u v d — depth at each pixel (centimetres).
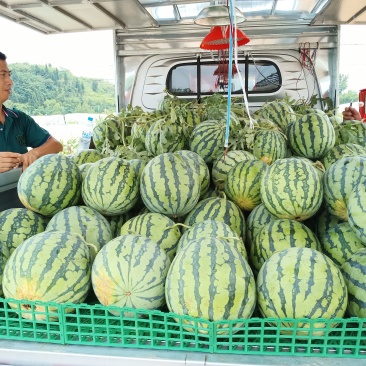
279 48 548
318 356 134
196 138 284
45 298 152
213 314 139
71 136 1141
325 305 142
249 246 216
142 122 325
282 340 148
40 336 150
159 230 198
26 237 199
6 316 149
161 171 212
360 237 177
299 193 196
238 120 308
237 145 288
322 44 548
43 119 1529
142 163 249
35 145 466
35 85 1602
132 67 577
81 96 1719
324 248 195
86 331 151
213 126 287
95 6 475
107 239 200
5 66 426
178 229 204
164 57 568
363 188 177
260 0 483
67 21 537
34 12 498
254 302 148
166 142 279
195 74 568
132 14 504
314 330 135
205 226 184
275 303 146
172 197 208
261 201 223
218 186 256
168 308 157
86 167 245
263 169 235
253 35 551
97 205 213
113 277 154
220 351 137
